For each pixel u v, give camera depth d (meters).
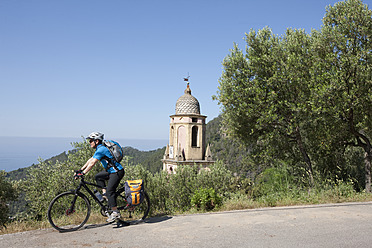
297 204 8.30
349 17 12.05
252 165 16.12
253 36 14.09
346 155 16.30
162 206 13.24
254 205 8.17
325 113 12.35
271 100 13.17
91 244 4.44
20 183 12.70
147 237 4.79
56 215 7.04
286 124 13.50
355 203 7.95
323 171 14.85
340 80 11.78
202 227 5.41
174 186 13.55
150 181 13.80
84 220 5.50
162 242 4.52
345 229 5.25
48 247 4.31
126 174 12.77
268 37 14.23
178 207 12.88
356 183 14.80
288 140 14.84
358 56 11.52
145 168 14.24
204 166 23.69
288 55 13.24
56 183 11.66
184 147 24.44
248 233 5.01
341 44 12.07
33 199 11.98
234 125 14.64
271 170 14.11
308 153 15.47
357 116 12.86
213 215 6.51
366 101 11.94
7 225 6.06
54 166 12.37
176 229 5.28
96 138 5.57
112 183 5.46
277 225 5.55
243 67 14.06
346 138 14.69
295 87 13.20
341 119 12.68
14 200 17.17
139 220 6.02
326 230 5.19
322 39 12.83
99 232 5.12
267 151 14.50
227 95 13.80
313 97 12.16
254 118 14.15
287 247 4.30
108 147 5.54
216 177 13.44
